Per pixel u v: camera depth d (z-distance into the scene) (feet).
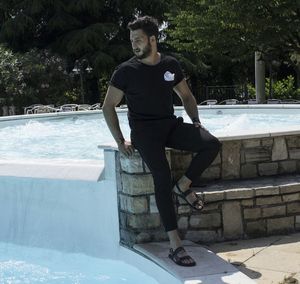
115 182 12.69
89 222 13.32
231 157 13.80
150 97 11.02
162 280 10.85
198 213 12.59
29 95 73.10
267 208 13.06
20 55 76.38
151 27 10.85
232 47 63.21
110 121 11.55
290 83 89.35
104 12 87.40
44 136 34.35
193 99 11.94
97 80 88.79
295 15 58.29
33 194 14.21
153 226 12.35
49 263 13.20
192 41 69.87
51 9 84.64
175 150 12.82
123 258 12.53
